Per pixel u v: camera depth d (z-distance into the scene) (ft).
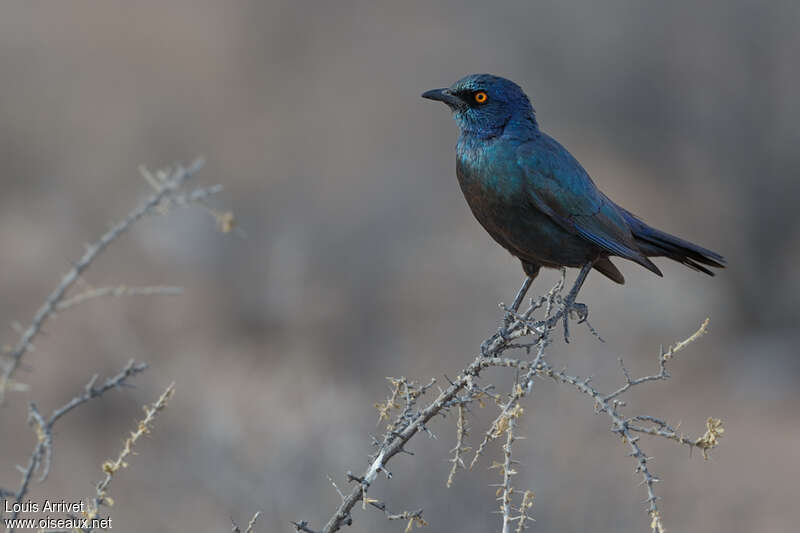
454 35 109.81
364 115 101.09
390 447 16.83
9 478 39.01
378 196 73.41
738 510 40.27
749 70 75.41
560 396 37.14
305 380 43.80
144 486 34.94
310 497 32.99
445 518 31.30
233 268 60.95
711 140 76.02
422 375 47.57
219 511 33.45
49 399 45.75
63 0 111.75
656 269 25.36
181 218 66.13
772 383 59.16
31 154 85.20
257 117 100.17
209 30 114.11
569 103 91.09
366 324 53.47
